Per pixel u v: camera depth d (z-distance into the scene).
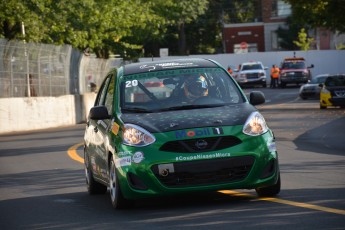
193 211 14.73
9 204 17.80
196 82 16.59
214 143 14.83
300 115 49.88
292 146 30.62
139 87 16.55
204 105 16.11
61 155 30.67
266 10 130.88
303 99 72.38
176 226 13.18
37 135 45.34
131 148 14.98
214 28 133.75
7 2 55.75
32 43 53.41
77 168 25.22
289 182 18.59
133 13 70.12
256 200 15.62
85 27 63.44
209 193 17.05
